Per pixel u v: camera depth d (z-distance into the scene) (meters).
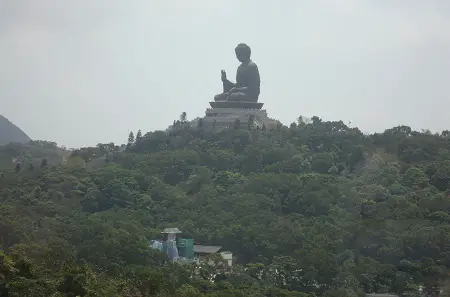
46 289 153.12
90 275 170.25
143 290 197.88
